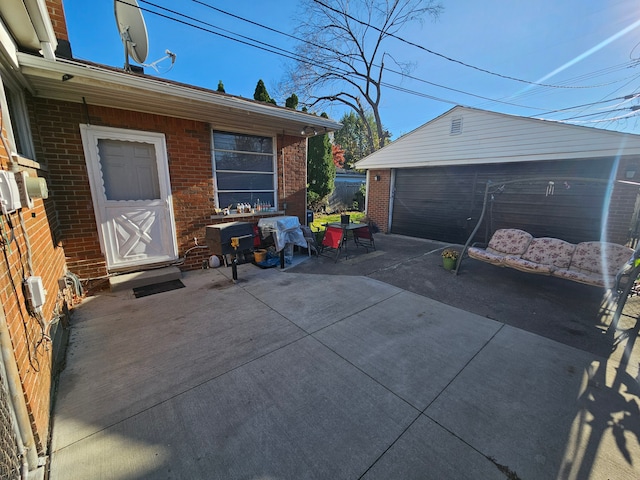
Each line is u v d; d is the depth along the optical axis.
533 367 2.36
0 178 1.50
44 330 2.05
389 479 1.42
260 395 2.00
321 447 1.60
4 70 2.52
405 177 8.74
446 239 7.89
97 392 2.02
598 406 1.93
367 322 3.13
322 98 17.30
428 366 2.36
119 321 3.09
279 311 3.37
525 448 1.60
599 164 5.37
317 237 6.85
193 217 4.88
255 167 5.68
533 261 4.46
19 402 1.42
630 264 3.39
